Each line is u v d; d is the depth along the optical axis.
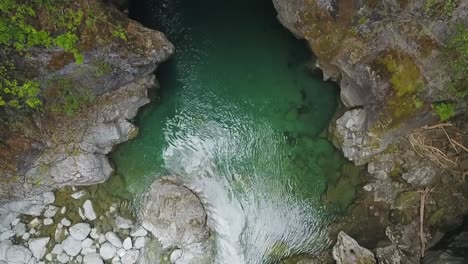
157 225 12.00
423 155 11.54
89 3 10.07
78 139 11.61
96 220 12.20
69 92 10.99
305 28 11.40
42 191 12.02
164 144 12.84
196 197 12.11
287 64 13.07
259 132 12.77
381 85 10.34
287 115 12.80
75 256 11.95
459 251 10.55
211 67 13.32
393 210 11.82
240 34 13.40
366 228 11.87
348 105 12.29
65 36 9.74
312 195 12.31
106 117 11.84
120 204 12.36
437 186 11.61
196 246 11.90
